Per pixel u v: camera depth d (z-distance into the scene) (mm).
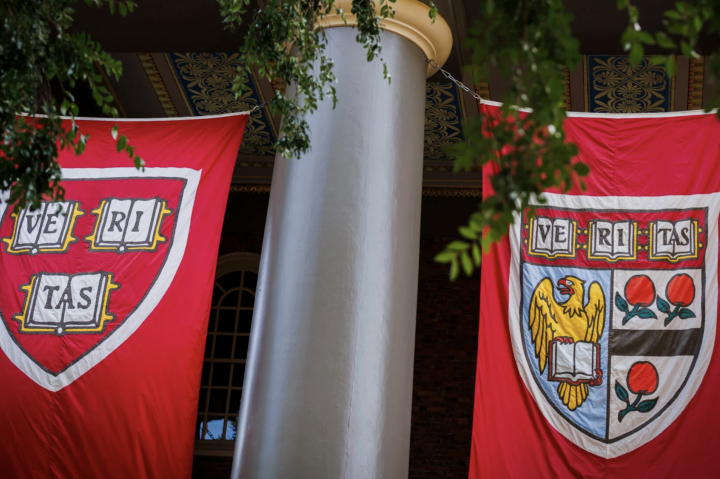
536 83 2828
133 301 6188
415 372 12547
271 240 6109
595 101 10094
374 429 5520
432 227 13008
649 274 5941
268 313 5859
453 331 12703
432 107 10789
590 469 5512
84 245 6438
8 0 3842
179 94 10805
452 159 12367
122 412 5875
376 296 5805
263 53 4898
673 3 6926
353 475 5355
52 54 3986
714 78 2799
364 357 5625
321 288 5750
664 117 6402
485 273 5969
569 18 2852
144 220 6500
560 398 5676
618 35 7371
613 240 6062
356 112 6281
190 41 7906
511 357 5773
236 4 5090
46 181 3758
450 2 7219
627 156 6312
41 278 6348
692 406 5586
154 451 5789
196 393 5918
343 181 6051
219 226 6414
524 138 2740
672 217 6090
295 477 5332
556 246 6055
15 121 3826
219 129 6801
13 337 6152
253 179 13258
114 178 6695
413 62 6711
